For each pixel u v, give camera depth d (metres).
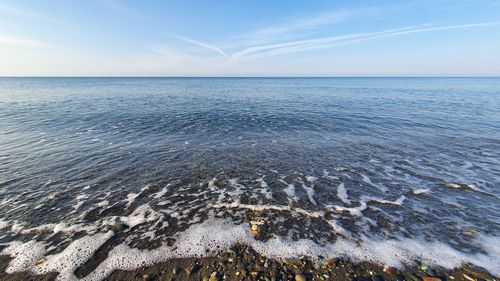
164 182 1.29
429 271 0.69
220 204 1.08
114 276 0.67
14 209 1.01
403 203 1.08
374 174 1.41
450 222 0.93
